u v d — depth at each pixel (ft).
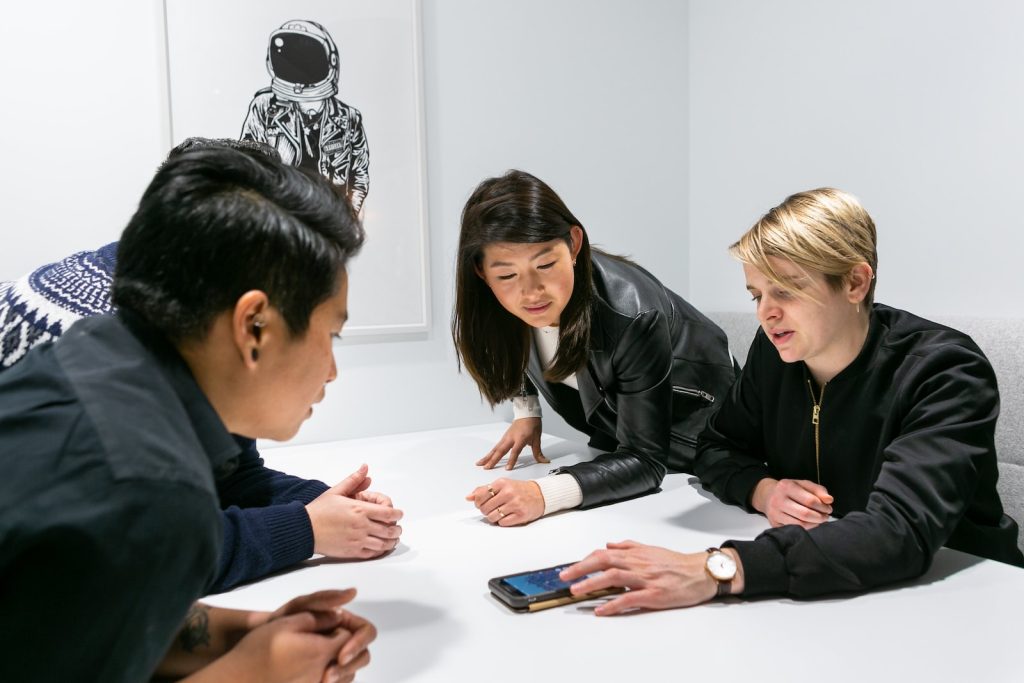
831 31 6.79
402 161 6.81
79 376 1.76
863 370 3.73
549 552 3.55
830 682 2.30
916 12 6.07
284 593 3.14
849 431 3.82
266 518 3.38
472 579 3.24
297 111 6.39
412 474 5.20
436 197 7.07
